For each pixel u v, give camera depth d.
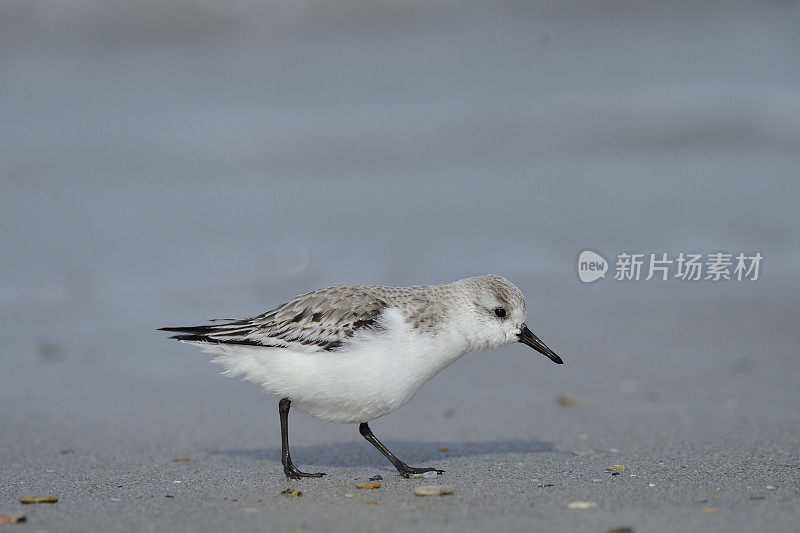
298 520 6.28
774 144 20.06
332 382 7.18
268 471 7.89
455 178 19.00
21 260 14.88
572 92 22.08
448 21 24.55
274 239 15.84
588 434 9.20
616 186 18.31
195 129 20.39
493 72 22.83
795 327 13.14
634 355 12.17
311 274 14.55
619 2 25.08
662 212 16.94
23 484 7.40
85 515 6.43
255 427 9.63
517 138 20.41
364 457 8.47
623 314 13.85
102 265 14.84
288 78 22.52
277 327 7.30
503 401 10.56
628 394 10.70
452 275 14.52
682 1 25.14
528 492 6.96
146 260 15.02
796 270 15.14
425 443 8.97
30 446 8.78
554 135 20.47
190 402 10.55
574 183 18.55
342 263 14.95
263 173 19.02
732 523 6.06
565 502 6.64
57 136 19.70
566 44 23.95
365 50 23.62
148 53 23.02
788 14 24.88
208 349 7.52
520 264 15.13
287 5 23.77
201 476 7.69
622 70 22.94
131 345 12.55
